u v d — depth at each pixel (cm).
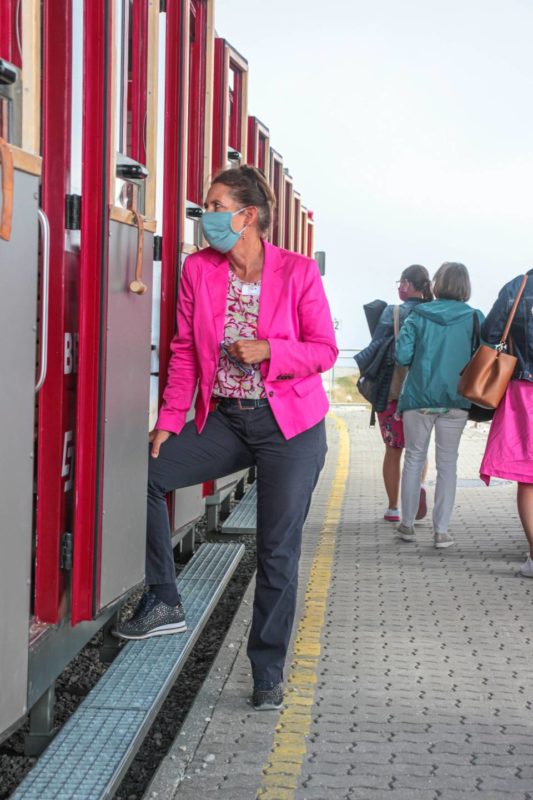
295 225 1090
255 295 365
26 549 267
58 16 299
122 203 349
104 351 313
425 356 639
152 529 393
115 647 423
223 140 577
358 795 297
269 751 327
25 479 264
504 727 354
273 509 362
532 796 300
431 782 308
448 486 653
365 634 462
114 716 321
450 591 545
